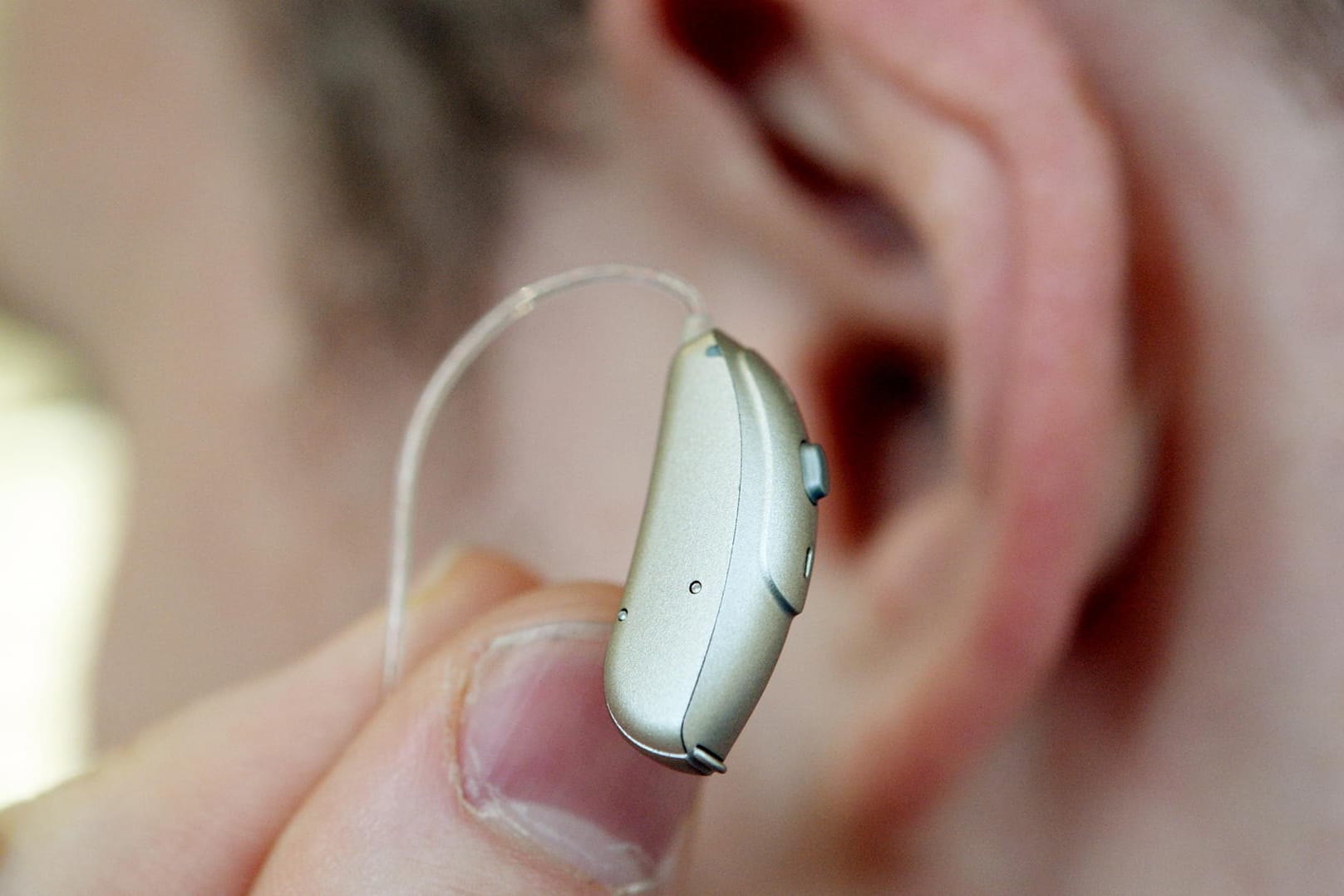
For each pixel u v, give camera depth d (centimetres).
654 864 25
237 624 32
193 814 26
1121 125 25
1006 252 25
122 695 37
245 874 26
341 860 25
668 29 26
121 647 36
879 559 27
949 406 27
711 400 25
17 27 33
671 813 25
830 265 27
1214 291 26
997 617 26
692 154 27
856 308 27
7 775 40
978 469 26
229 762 27
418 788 25
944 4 25
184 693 35
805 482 25
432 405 27
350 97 29
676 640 24
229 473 32
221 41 30
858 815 27
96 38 32
